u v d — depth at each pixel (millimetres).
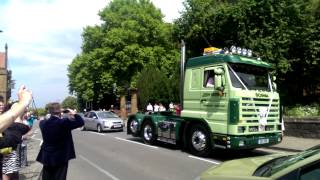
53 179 8273
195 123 15508
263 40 22297
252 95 14273
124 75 53219
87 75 58062
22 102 3158
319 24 23672
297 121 20438
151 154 15781
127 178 11109
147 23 52656
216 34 24859
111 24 56031
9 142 7012
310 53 23562
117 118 29453
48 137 8094
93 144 19844
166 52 53406
